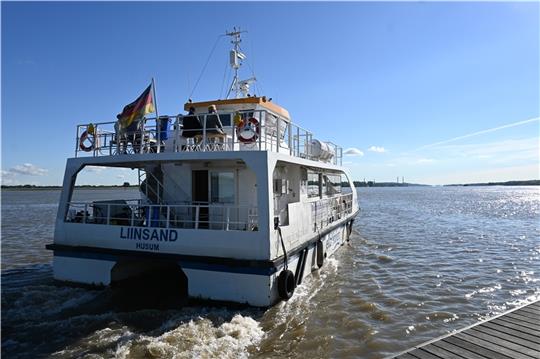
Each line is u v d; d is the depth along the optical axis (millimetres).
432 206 63406
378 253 18047
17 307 9570
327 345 7680
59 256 11008
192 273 9391
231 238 9125
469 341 6465
